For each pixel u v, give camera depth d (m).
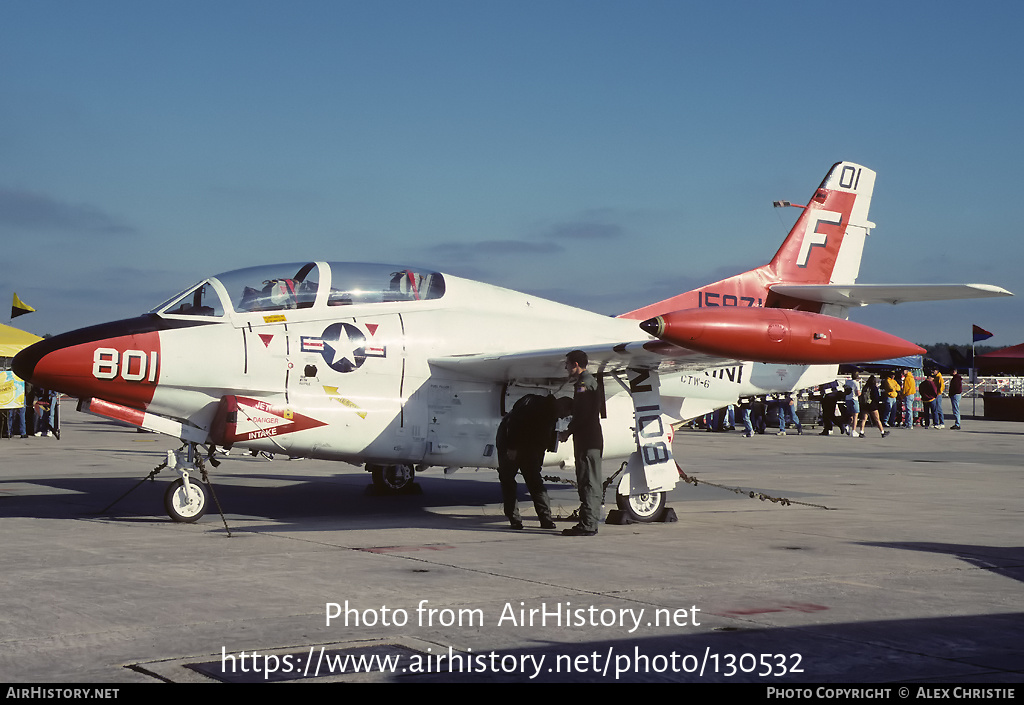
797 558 7.53
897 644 4.89
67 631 5.02
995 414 38.84
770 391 12.89
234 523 9.63
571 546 8.16
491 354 10.64
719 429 30.78
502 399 10.88
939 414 32.44
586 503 8.87
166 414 9.52
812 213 14.18
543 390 11.13
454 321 10.72
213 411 9.61
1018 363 40.72
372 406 10.11
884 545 8.27
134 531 8.88
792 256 14.02
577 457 8.94
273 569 6.84
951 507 11.28
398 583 6.33
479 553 7.68
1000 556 7.69
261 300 9.84
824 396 28.19
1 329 25.03
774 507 11.38
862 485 13.86
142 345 9.12
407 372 10.27
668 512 9.99
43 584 6.25
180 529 9.07
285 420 9.65
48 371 8.82
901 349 8.54
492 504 11.72
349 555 7.52
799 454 20.25
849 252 14.48
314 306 10.03
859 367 34.72
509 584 6.32
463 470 16.47
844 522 9.91
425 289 10.81
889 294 12.34
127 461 17.28
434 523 9.76
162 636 4.94
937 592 6.19
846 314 13.77
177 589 6.10
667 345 8.66
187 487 9.56
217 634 4.99
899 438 26.61
